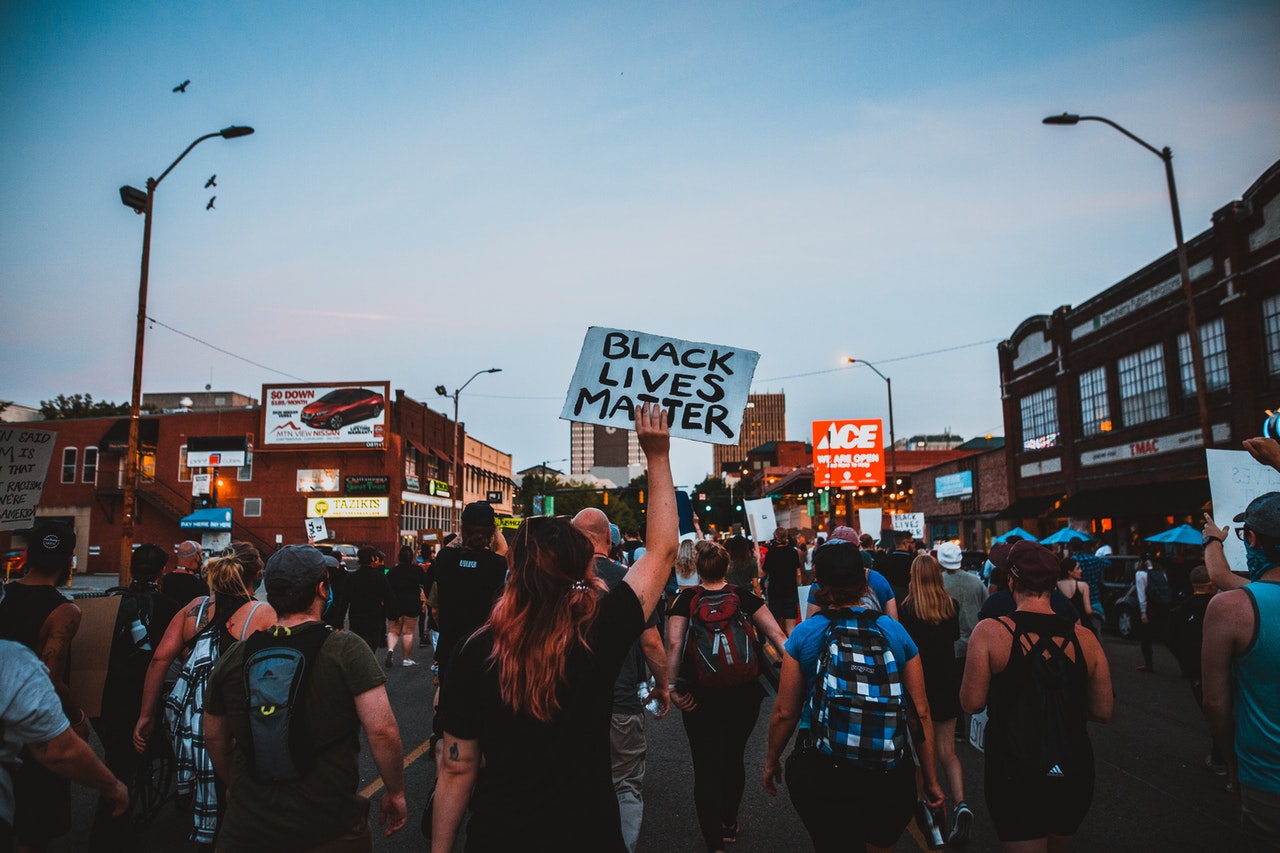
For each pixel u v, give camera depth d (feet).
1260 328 64.39
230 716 9.53
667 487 8.61
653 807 19.31
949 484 128.57
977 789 20.49
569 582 7.73
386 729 9.58
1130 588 51.67
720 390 10.25
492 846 7.19
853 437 79.05
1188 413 72.43
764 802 19.56
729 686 15.56
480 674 7.58
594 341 10.47
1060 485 95.76
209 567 15.21
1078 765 10.79
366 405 148.36
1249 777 9.91
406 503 155.74
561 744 7.30
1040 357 100.42
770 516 54.39
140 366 60.18
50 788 11.82
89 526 147.95
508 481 241.76
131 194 59.36
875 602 19.13
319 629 9.87
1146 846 16.48
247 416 149.59
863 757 10.77
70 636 13.05
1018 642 11.27
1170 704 30.99
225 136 59.88
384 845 16.80
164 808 19.39
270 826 9.16
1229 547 16.42
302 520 147.33
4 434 19.57
